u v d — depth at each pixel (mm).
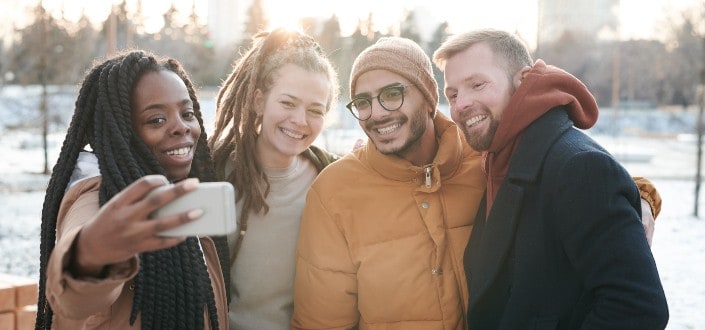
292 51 2939
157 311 2098
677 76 38125
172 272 2123
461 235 2758
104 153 2104
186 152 2254
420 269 2711
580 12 57438
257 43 3152
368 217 2791
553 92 2410
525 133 2422
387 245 2752
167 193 1457
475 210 2789
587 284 2195
